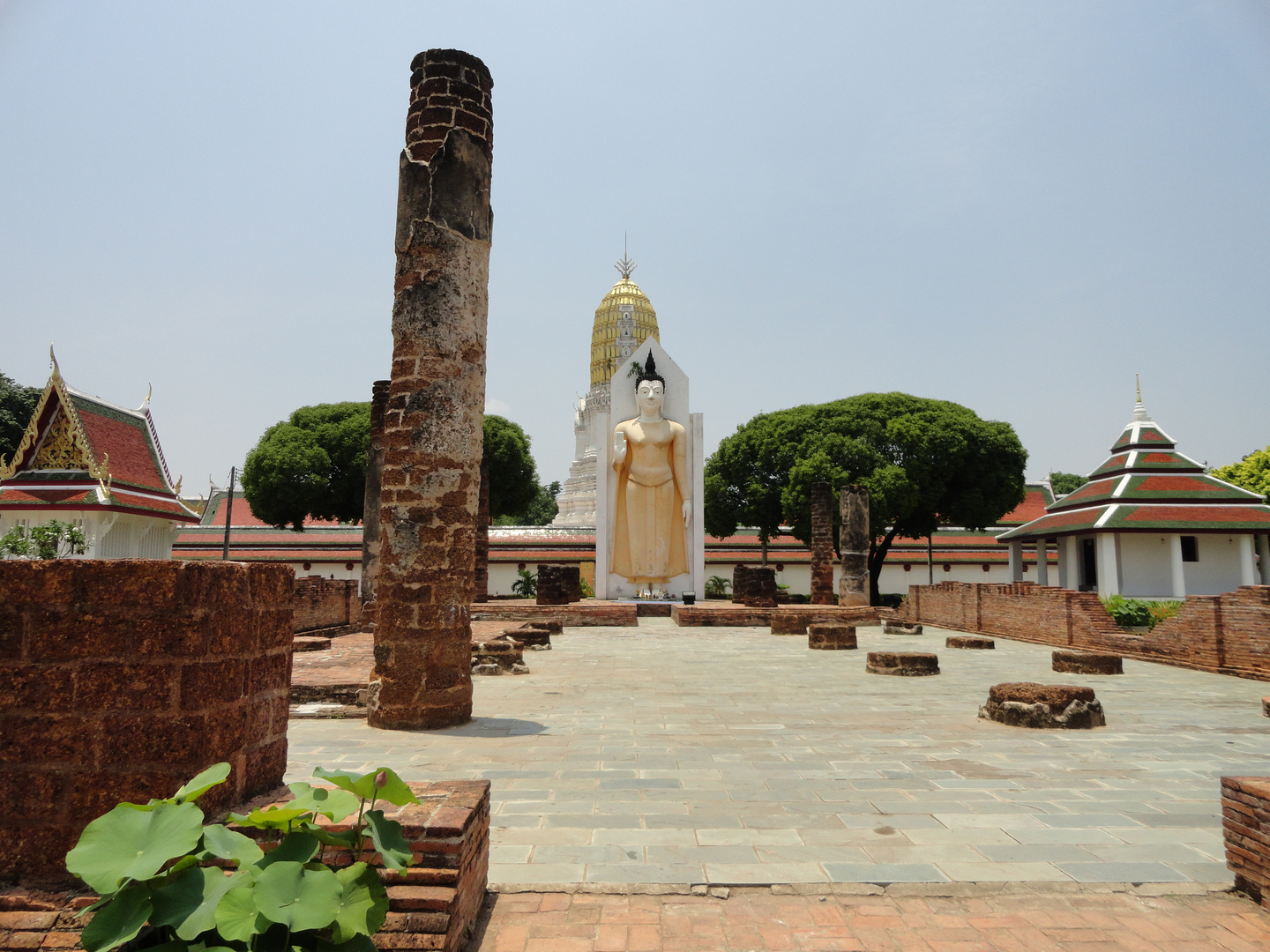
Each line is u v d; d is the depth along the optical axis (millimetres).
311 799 3824
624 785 7414
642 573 32719
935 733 9867
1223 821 5258
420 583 9945
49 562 4492
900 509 38250
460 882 4340
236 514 56688
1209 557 33062
